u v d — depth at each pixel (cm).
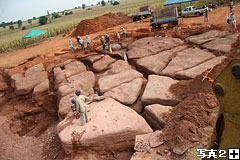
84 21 3177
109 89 956
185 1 1967
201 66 931
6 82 1462
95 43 2062
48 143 877
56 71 1366
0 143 932
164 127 581
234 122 164
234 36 1255
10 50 3053
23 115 1115
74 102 693
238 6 2605
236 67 145
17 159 824
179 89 781
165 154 481
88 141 632
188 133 497
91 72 1242
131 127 631
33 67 1540
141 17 3412
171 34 1700
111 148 643
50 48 2392
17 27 12875
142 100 799
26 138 973
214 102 581
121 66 1222
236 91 153
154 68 1080
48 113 1129
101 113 744
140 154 507
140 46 1527
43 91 1162
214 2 3044
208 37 1362
